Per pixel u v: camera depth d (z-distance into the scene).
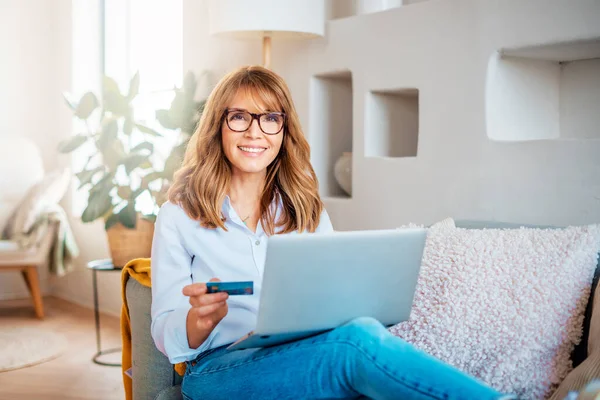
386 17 2.45
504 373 1.45
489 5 2.09
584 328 1.49
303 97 2.87
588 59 2.13
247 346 1.34
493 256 1.55
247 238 1.64
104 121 3.27
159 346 1.55
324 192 2.88
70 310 4.43
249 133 1.62
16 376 3.11
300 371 1.33
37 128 5.02
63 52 4.84
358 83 2.59
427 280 1.58
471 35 2.15
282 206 1.73
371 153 2.58
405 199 2.40
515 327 1.46
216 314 1.43
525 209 2.01
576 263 1.50
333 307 1.31
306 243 1.21
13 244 4.10
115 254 3.15
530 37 1.97
